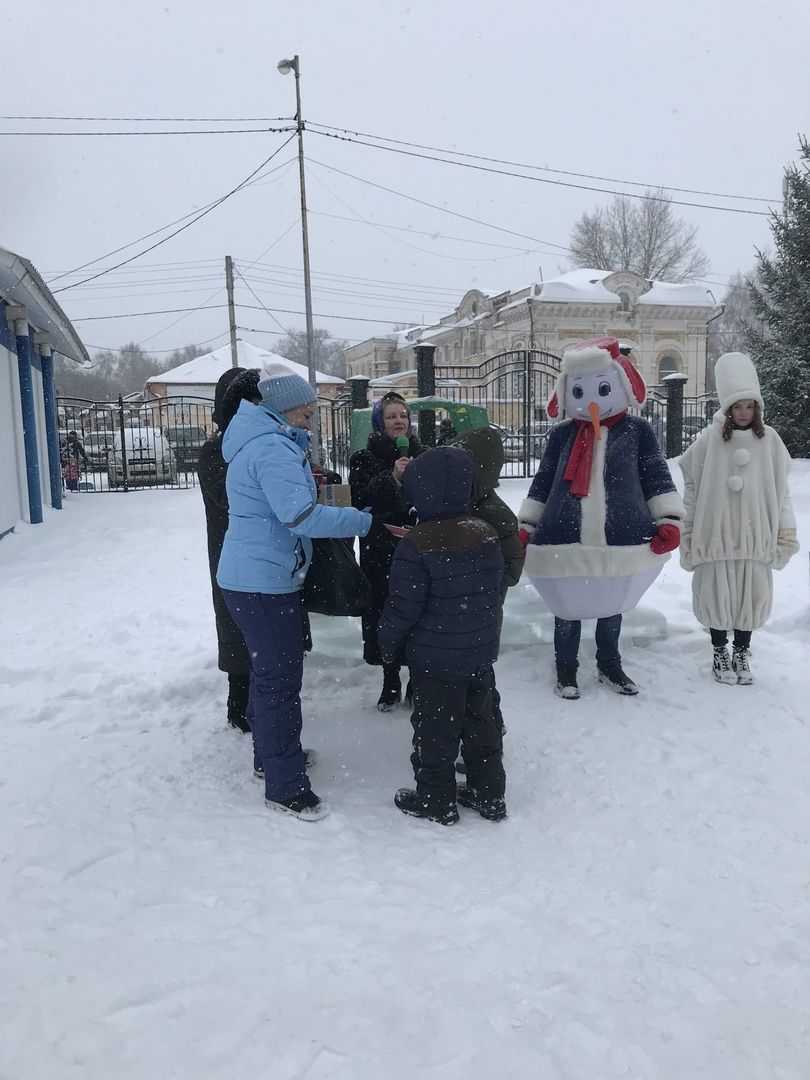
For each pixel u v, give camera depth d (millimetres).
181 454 20594
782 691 4102
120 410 16625
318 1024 1835
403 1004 1911
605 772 3291
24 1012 1849
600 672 4246
